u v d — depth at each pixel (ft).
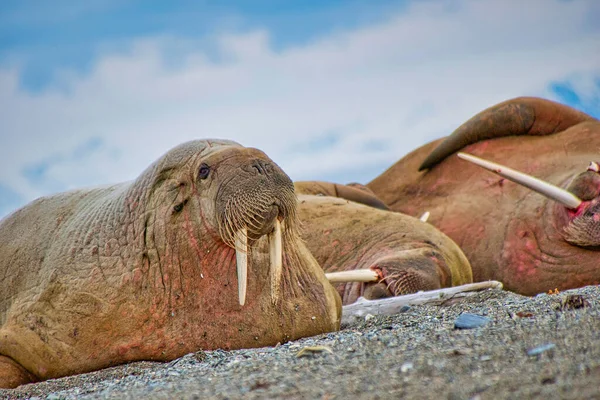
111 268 89.61
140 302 88.28
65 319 88.33
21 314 90.53
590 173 141.49
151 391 61.82
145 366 86.48
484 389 49.52
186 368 74.33
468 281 147.64
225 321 90.12
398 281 123.65
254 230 84.53
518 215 157.48
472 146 180.04
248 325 90.99
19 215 103.81
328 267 141.90
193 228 88.58
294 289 95.35
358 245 142.72
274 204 84.33
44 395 75.46
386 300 110.63
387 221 147.33
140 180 93.09
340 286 135.03
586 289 95.86
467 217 166.20
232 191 84.43
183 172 90.07
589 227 140.36
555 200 140.15
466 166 177.68
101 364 87.92
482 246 159.74
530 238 152.46
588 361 52.49
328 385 55.26
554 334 61.62
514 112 175.94
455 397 48.75
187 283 89.15
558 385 48.47
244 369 65.57
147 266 89.04
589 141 168.04
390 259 127.95
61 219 98.53
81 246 91.97
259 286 91.81
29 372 88.63
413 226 146.92
